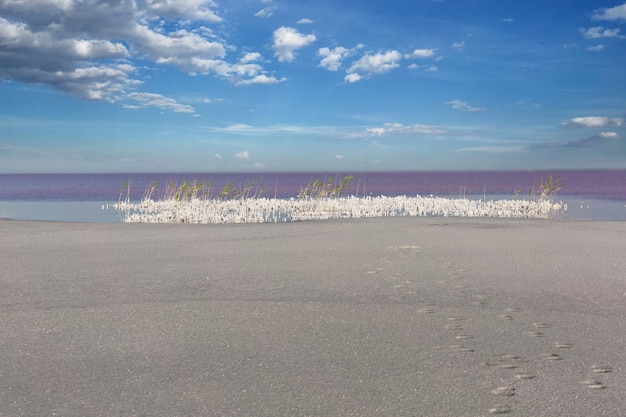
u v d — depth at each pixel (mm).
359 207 29312
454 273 10070
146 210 28625
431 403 4426
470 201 33688
